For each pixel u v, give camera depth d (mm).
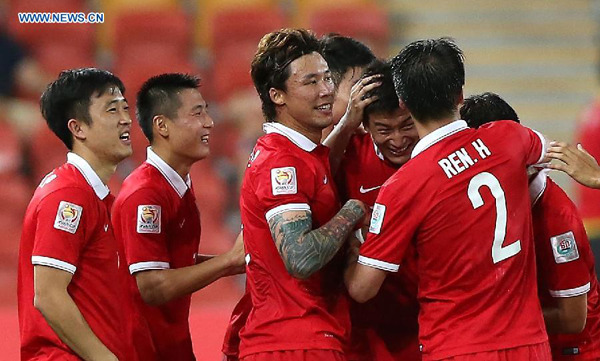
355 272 13945
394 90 14305
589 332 15422
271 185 13633
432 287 13812
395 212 13516
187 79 16516
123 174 36969
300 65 14023
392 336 15844
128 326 15531
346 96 15891
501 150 13688
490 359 13359
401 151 14648
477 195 13438
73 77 14945
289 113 14211
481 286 13508
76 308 14117
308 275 13289
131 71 42094
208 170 38625
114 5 44719
